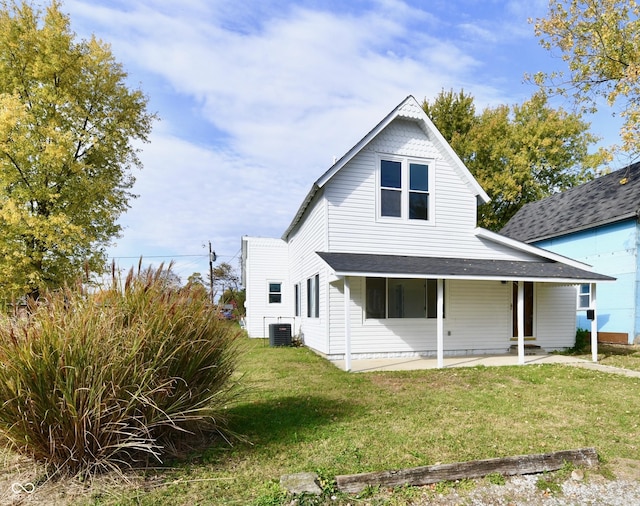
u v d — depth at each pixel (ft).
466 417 15.94
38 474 10.00
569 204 53.06
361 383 22.62
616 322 40.57
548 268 32.76
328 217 32.71
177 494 9.43
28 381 9.43
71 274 36.58
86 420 9.69
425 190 35.50
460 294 35.29
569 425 15.02
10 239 33.53
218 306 13.91
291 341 43.34
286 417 15.84
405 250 34.40
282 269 58.18
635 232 39.06
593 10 40.24
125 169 44.68
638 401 18.61
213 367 12.68
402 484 9.95
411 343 33.60
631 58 39.55
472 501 9.49
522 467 10.84
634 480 10.73
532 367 27.94
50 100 35.81
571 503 9.57
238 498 9.24
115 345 10.29
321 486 9.66
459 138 82.53
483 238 36.32
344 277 27.94
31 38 36.11
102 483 9.81
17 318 10.78
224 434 13.67
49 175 36.35
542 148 80.84
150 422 10.77
